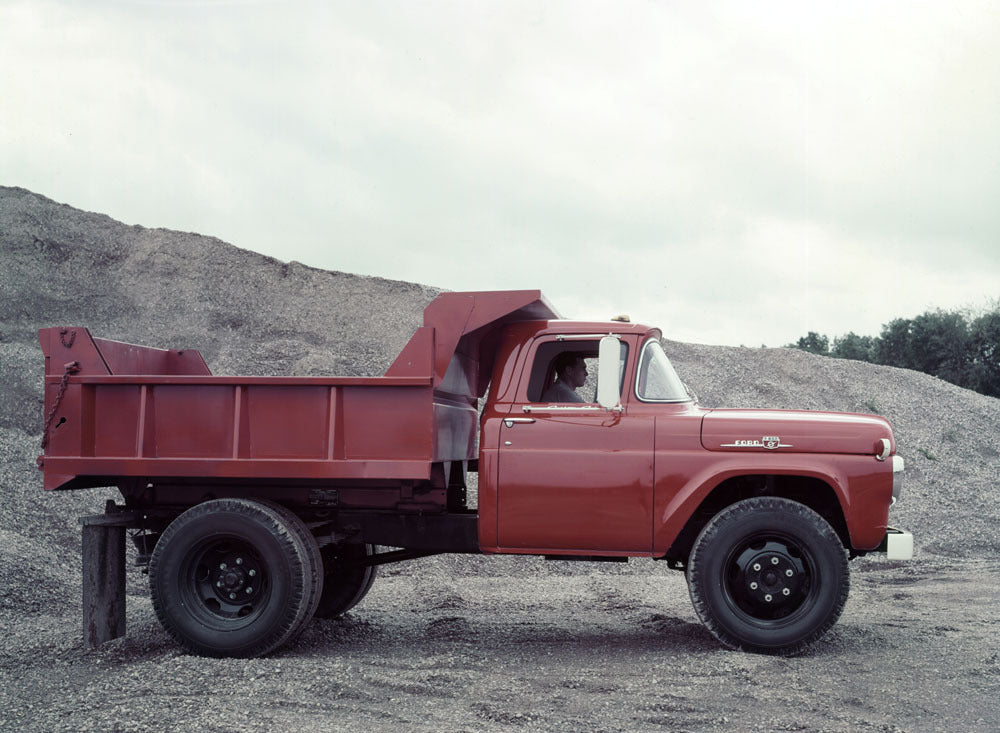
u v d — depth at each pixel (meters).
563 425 6.07
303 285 26.14
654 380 6.20
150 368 7.16
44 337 6.20
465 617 7.60
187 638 5.84
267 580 5.86
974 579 10.06
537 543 6.05
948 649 6.08
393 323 24.39
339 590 7.15
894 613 7.73
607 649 6.11
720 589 5.84
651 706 4.57
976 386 33.84
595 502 5.97
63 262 26.33
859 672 5.35
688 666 5.34
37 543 10.06
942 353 34.53
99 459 6.02
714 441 5.93
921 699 4.81
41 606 7.89
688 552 6.51
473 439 7.17
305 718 4.40
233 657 5.81
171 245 27.45
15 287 24.45
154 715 4.42
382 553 7.08
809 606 5.75
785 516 5.80
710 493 6.34
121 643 6.20
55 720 4.39
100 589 6.19
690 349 23.12
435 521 6.36
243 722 4.32
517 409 6.16
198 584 6.00
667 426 5.99
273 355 22.02
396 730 4.21
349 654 5.96
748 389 21.42
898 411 21.11
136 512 6.43
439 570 10.82
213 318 24.23
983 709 4.65
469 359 6.80
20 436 13.95
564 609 8.12
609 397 5.85
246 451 5.97
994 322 34.31
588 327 6.27
